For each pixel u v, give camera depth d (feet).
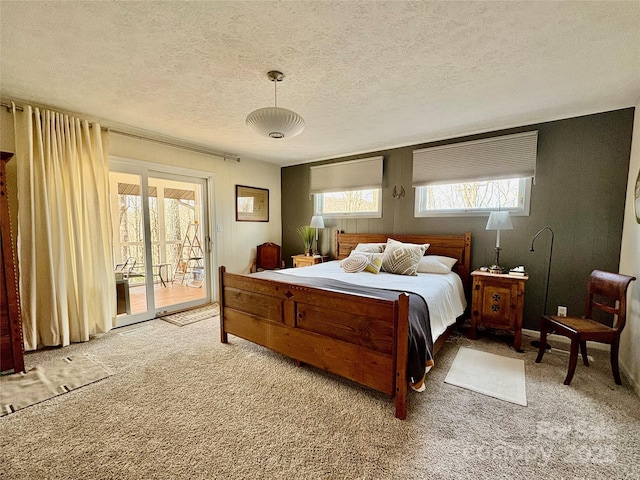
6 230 7.30
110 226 10.39
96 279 9.94
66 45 5.81
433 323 7.28
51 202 8.91
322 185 16.10
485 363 8.20
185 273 13.69
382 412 5.98
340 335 6.63
